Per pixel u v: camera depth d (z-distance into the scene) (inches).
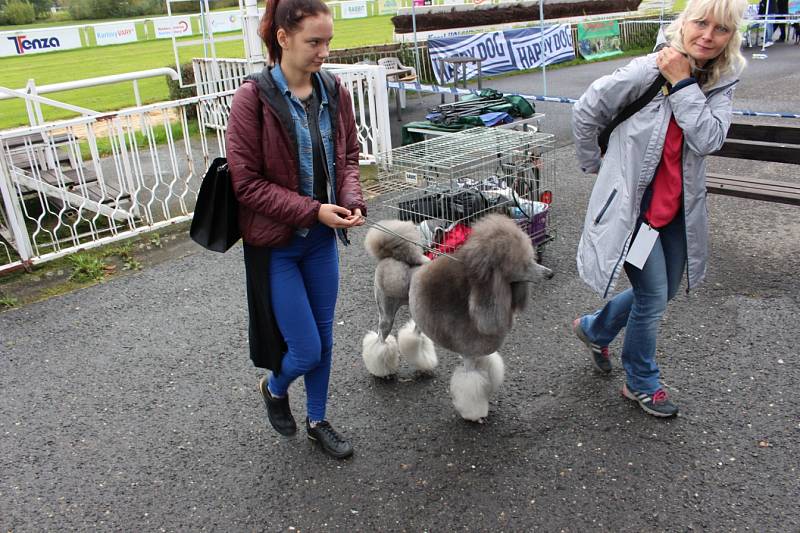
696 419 129.7
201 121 261.0
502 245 112.7
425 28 617.3
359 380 151.6
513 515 109.1
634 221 116.0
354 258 220.5
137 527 111.3
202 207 107.3
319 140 107.8
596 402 137.4
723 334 159.2
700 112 106.6
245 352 167.2
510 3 701.9
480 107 229.9
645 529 104.7
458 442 128.0
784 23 706.2
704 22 103.8
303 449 129.0
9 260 226.5
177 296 201.3
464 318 120.6
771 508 107.0
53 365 165.5
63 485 122.3
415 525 108.3
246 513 113.2
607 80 113.5
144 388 153.3
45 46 733.9
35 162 242.8
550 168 289.3
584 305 179.2
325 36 99.0
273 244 107.2
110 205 253.1
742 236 215.8
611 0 823.7
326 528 108.9
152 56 778.8
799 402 132.5
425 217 177.6
